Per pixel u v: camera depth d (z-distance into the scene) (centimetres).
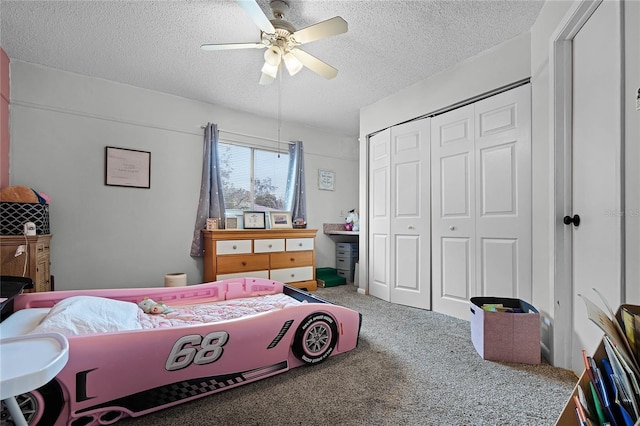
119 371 118
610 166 131
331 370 165
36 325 133
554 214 167
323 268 448
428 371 164
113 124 292
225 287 239
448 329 230
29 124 256
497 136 229
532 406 132
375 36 217
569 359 164
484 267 238
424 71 271
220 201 351
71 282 272
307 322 168
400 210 310
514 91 218
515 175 217
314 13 191
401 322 247
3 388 62
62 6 184
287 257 366
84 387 112
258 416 125
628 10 113
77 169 276
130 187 301
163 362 127
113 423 119
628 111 113
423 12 191
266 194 401
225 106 358
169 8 187
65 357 77
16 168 251
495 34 214
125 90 298
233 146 375
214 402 134
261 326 152
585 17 147
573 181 161
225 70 269
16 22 200
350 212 467
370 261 351
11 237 207
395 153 316
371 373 162
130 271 300
